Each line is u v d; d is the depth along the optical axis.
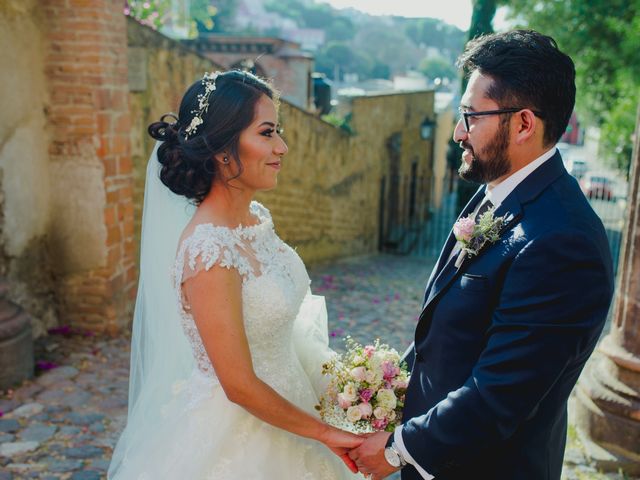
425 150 19.33
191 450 2.02
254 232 2.02
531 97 1.67
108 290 5.39
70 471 3.32
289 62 15.06
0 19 4.62
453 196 27.34
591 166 21.06
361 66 69.62
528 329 1.60
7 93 4.76
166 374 2.29
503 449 1.80
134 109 6.43
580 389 3.85
